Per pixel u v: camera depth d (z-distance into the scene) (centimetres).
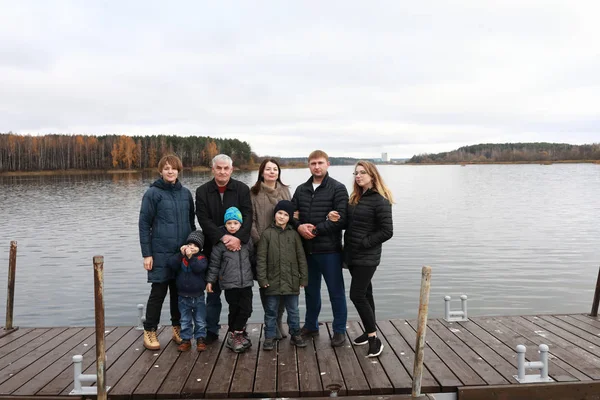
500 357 464
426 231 1872
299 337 498
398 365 447
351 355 473
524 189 4425
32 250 1520
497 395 398
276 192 513
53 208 2888
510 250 1477
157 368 446
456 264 1286
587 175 7356
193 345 507
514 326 559
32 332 562
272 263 483
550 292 1025
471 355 470
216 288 509
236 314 486
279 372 433
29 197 3741
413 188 4797
